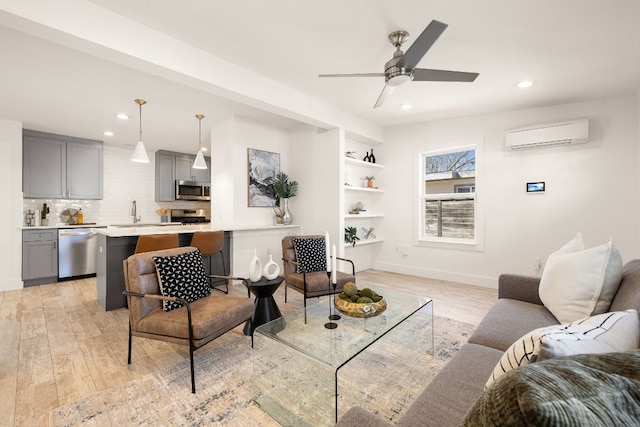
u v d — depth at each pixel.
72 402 1.72
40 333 2.65
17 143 4.29
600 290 1.57
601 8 2.00
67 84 3.12
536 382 0.45
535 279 2.13
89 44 2.01
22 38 2.31
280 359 1.97
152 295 1.99
